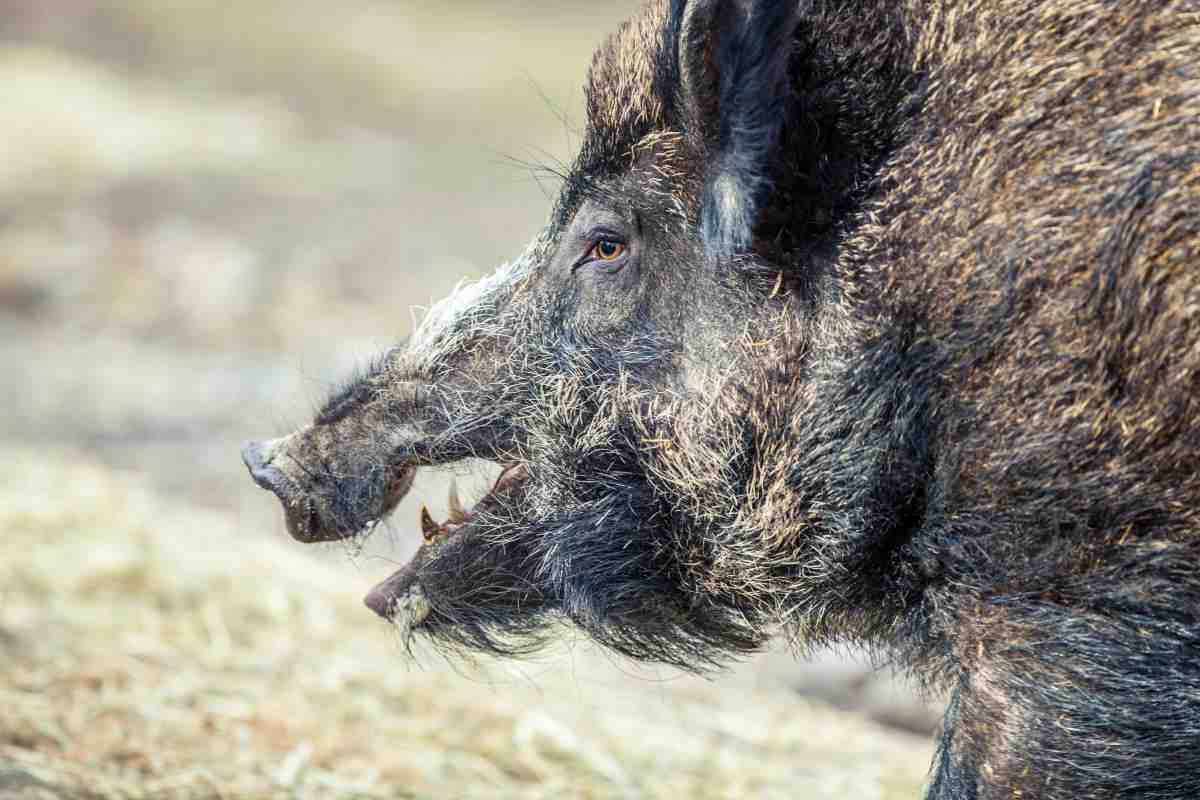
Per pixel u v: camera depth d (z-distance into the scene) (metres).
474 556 13.30
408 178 55.97
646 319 12.73
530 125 64.12
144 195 51.78
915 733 22.73
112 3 73.69
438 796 16.66
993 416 10.92
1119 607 10.70
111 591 21.69
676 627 13.27
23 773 15.02
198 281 43.34
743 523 12.49
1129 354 10.45
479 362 13.26
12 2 70.94
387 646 21.55
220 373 37.72
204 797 15.45
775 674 23.84
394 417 13.41
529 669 21.17
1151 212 10.42
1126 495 10.54
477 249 48.06
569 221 13.12
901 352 11.52
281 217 50.31
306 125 62.94
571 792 17.47
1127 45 10.79
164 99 64.31
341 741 17.62
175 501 28.98
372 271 45.56
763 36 11.38
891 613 12.48
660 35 12.45
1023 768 10.98
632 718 20.48
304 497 13.45
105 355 39.12
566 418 12.98
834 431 11.90
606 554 12.95
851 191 11.73
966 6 11.36
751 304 12.26
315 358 38.56
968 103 11.24
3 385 36.34
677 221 12.51
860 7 11.70
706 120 11.94
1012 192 10.93
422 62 73.38
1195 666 10.63
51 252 45.03
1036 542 10.87
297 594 22.92
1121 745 10.77
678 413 12.62
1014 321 10.81
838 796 18.56
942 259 11.20
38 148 55.66
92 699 17.39
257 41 73.50
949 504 11.27
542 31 80.56
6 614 19.77
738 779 18.77
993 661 11.11
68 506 25.80
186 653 19.66
